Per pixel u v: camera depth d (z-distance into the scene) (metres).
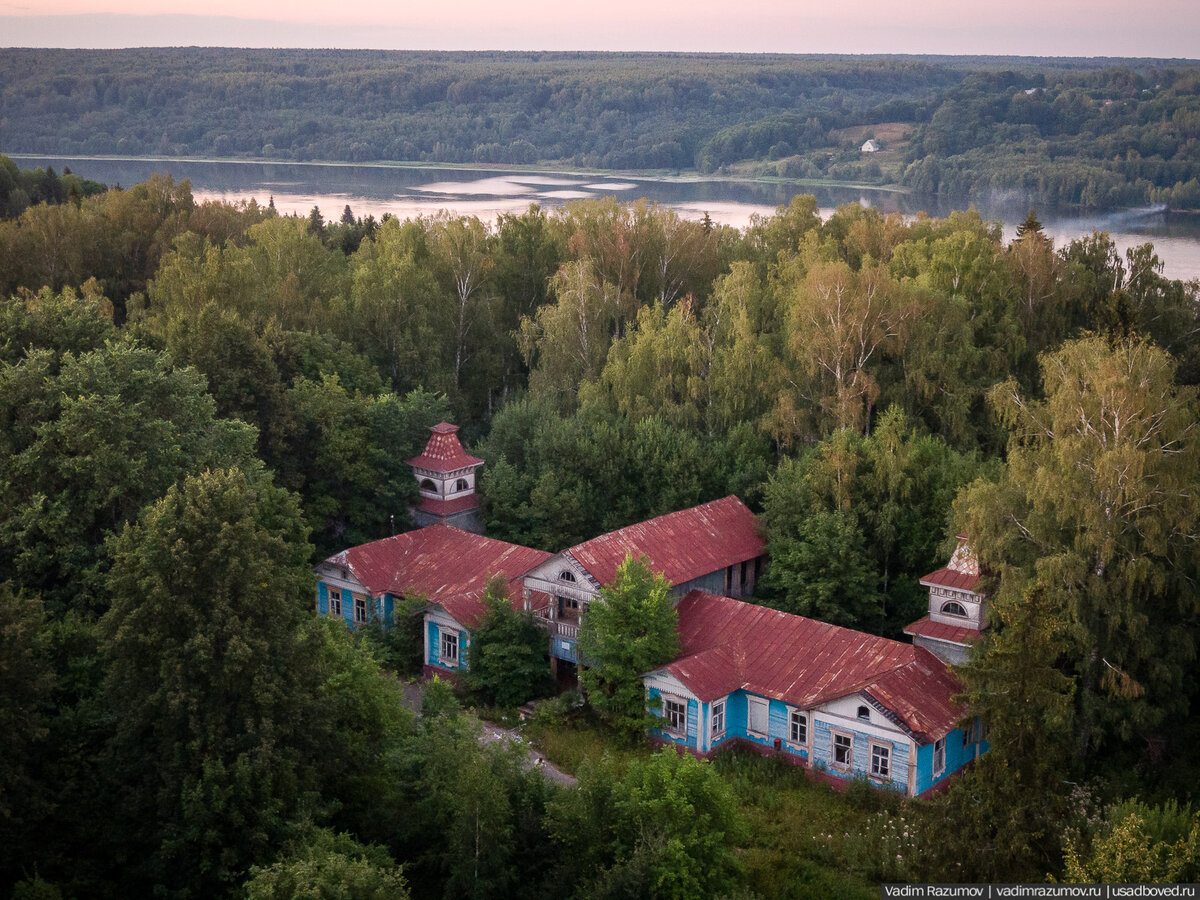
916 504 67.06
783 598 65.25
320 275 104.69
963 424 76.06
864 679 51.69
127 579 39.12
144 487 54.19
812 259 98.88
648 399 83.38
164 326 88.31
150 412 58.72
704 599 59.56
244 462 62.03
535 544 74.50
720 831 39.22
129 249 123.50
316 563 71.00
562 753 52.88
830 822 47.72
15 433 54.75
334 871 33.19
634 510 76.44
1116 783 50.53
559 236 113.44
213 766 37.16
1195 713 56.41
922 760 48.44
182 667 37.91
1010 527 53.25
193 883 37.12
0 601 38.94
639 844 37.88
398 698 47.84
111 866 38.66
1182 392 54.06
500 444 83.00
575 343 92.00
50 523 51.44
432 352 95.44
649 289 108.50
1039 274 87.19
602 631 54.75
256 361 73.69
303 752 40.53
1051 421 58.72
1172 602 53.25
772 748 53.44
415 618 63.28
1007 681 39.41
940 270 88.12
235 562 38.56
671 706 53.91
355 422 76.56
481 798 38.53
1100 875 34.97
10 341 62.81
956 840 39.84
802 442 77.94
